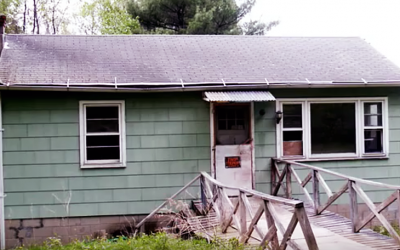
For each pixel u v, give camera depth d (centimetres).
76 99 813
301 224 454
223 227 634
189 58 962
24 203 797
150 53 977
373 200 906
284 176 858
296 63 967
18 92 796
